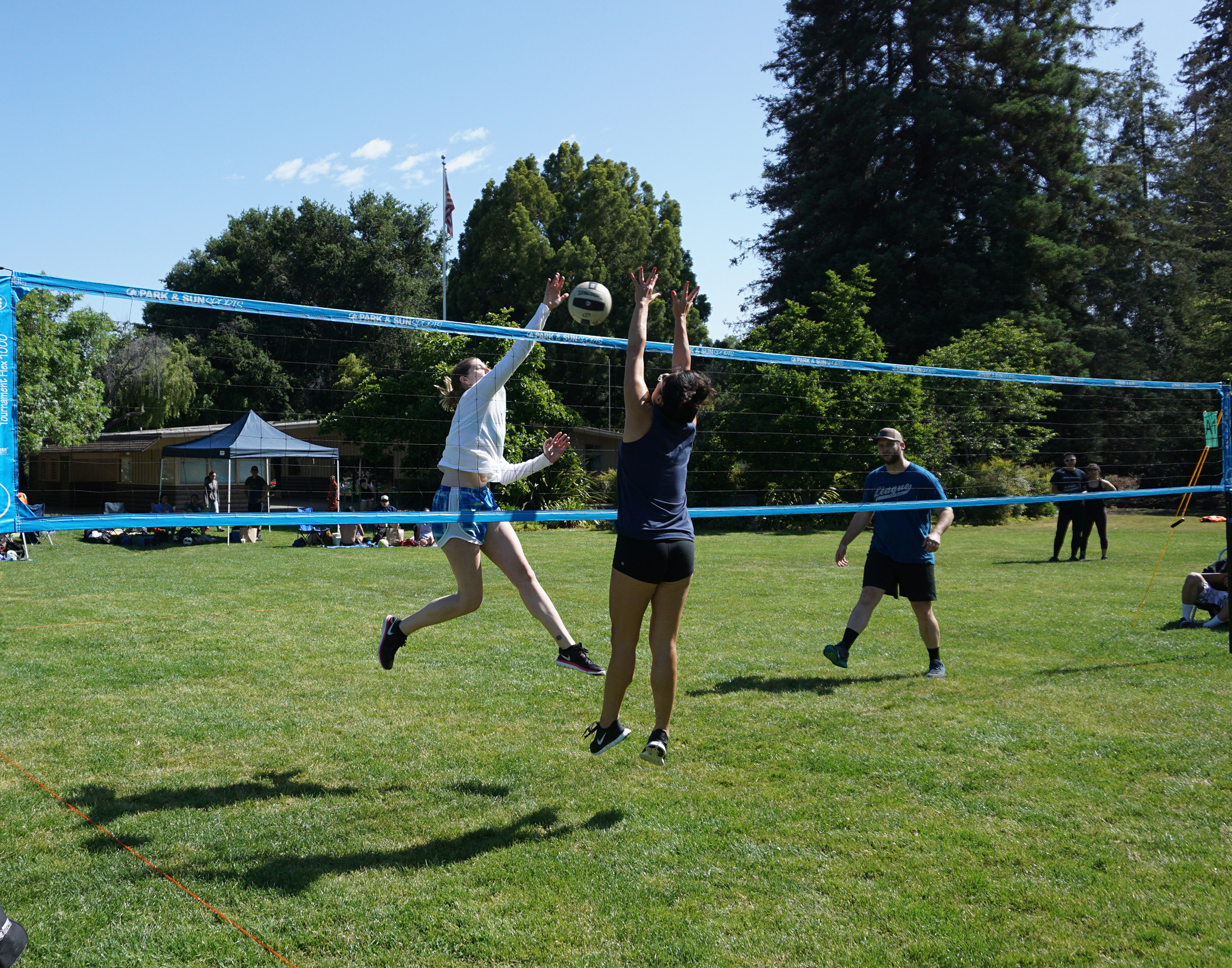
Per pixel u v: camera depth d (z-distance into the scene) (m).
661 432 3.61
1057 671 6.13
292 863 3.19
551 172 49.84
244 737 4.62
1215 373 32.16
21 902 2.89
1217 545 16.64
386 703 5.29
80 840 3.36
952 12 35.84
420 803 3.74
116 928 2.73
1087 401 32.16
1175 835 3.43
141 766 4.18
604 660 6.49
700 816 3.61
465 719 4.98
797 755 4.36
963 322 32.91
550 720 4.96
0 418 3.34
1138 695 5.48
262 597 9.82
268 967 2.52
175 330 39.22
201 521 3.82
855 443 22.95
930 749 4.46
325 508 22.69
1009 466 24.89
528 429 23.98
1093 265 35.81
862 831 3.46
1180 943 2.66
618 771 4.14
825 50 38.22
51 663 6.33
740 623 8.13
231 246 47.34
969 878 3.06
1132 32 38.88
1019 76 36.31
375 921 2.77
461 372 4.41
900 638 7.38
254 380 40.72
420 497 23.27
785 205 39.50
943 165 35.56
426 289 51.72
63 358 20.84
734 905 2.89
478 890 2.98
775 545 17.45
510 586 10.62
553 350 40.78
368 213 50.25
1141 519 24.95
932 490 5.93
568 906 2.88
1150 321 36.94
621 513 3.64
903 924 2.76
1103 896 2.94
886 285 34.44
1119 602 9.40
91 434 21.67
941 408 25.69
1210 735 4.66
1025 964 2.55
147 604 9.23
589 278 43.22
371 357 43.22
